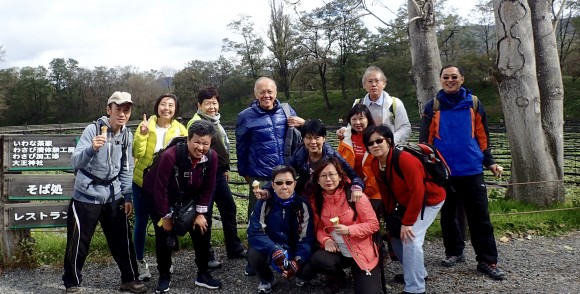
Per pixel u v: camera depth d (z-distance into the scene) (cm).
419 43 624
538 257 499
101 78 6212
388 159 375
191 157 389
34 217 494
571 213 623
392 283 436
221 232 587
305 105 5275
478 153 440
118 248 427
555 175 677
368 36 4822
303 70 5181
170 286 439
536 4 700
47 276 473
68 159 499
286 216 402
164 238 409
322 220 399
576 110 3484
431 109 458
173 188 390
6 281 458
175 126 470
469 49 4522
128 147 430
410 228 375
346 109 4797
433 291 413
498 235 571
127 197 430
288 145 466
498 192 833
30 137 488
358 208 390
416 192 366
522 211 639
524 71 646
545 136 690
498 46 655
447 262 475
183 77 5625
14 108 6106
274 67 5597
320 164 388
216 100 487
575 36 4334
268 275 416
